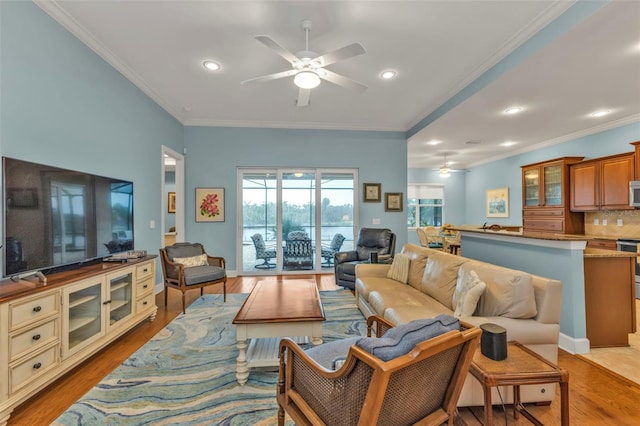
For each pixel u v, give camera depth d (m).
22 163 1.89
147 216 3.86
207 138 5.22
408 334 0.95
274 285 2.86
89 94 2.77
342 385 1.02
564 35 2.24
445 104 4.10
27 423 1.58
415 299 2.54
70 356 1.97
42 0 2.20
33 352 1.71
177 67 3.24
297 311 2.10
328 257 5.57
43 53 2.27
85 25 2.52
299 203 5.52
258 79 2.64
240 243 5.41
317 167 5.49
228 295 4.06
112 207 2.79
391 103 4.31
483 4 2.23
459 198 9.05
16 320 1.62
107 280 2.35
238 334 1.94
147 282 2.95
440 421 1.09
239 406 1.72
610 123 4.50
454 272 2.44
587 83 3.09
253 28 2.55
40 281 1.88
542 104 3.71
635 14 1.98
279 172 5.44
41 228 2.02
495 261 3.27
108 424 1.58
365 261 4.47
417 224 8.95
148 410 1.69
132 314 2.69
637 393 1.82
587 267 2.42
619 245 3.98
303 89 2.96
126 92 3.37
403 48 2.84
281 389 1.37
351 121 5.24
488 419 1.27
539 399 1.68
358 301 3.43
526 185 5.80
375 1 2.22
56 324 1.87
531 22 2.43
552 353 1.80
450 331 1.01
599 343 2.42
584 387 1.88
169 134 4.57
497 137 5.46
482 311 2.00
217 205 5.25
